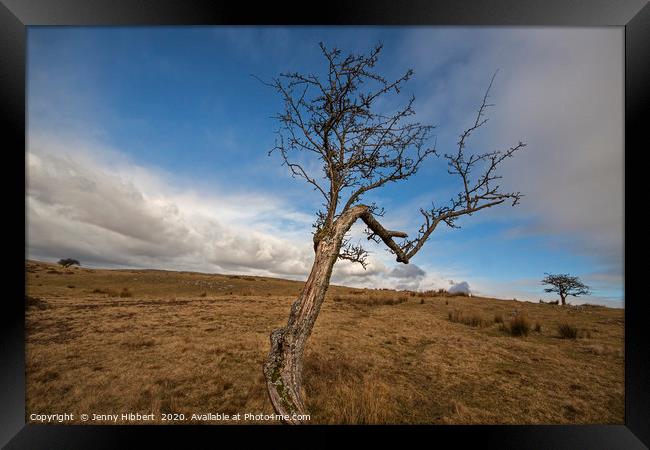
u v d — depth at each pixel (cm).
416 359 912
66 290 2166
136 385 662
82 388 637
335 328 1258
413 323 1417
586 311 1917
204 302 1817
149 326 1170
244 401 599
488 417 575
